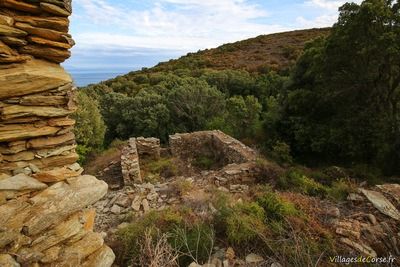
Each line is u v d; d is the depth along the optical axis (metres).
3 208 2.20
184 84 21.94
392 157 9.66
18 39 2.36
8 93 2.32
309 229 4.04
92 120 14.30
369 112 10.64
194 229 4.03
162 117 18.62
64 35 2.65
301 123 12.84
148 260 3.43
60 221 2.59
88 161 12.62
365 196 5.16
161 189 6.95
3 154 2.40
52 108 2.66
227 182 7.70
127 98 20.02
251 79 24.72
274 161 10.81
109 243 4.02
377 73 10.66
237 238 3.82
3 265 2.07
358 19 10.16
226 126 16.17
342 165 11.33
